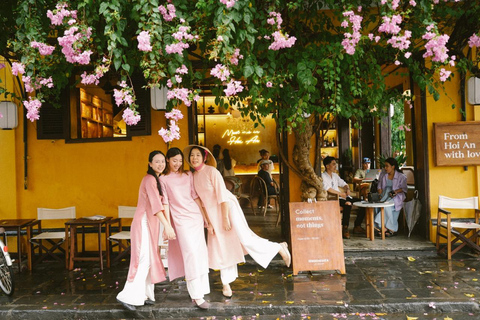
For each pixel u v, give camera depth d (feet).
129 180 23.70
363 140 39.42
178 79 13.29
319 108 16.98
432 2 14.82
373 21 17.35
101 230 23.48
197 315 15.57
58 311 15.76
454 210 23.56
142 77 23.26
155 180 15.61
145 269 15.70
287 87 16.30
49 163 23.84
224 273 16.75
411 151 29.32
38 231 23.08
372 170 34.47
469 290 16.75
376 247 22.63
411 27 16.35
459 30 17.61
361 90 16.52
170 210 15.92
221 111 41.70
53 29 14.29
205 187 16.60
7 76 23.44
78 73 23.08
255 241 17.28
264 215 33.24
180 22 13.39
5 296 17.60
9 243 23.34
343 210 25.41
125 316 15.65
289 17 17.54
